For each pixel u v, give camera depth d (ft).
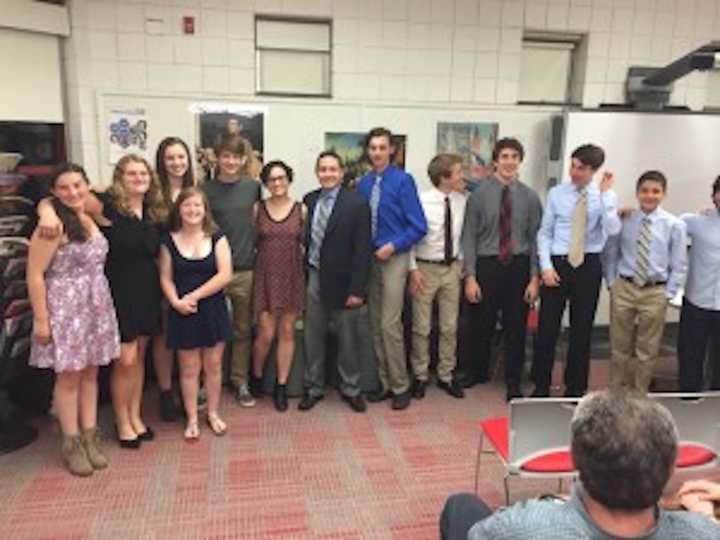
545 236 11.60
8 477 9.06
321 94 15.46
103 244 8.94
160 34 14.14
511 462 6.84
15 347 9.87
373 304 11.71
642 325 11.55
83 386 9.21
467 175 15.88
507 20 15.53
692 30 16.49
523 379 13.15
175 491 8.74
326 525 8.06
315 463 9.59
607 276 12.01
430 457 9.86
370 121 15.21
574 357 11.98
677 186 15.71
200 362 10.43
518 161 11.64
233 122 14.61
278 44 14.98
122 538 7.70
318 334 11.44
